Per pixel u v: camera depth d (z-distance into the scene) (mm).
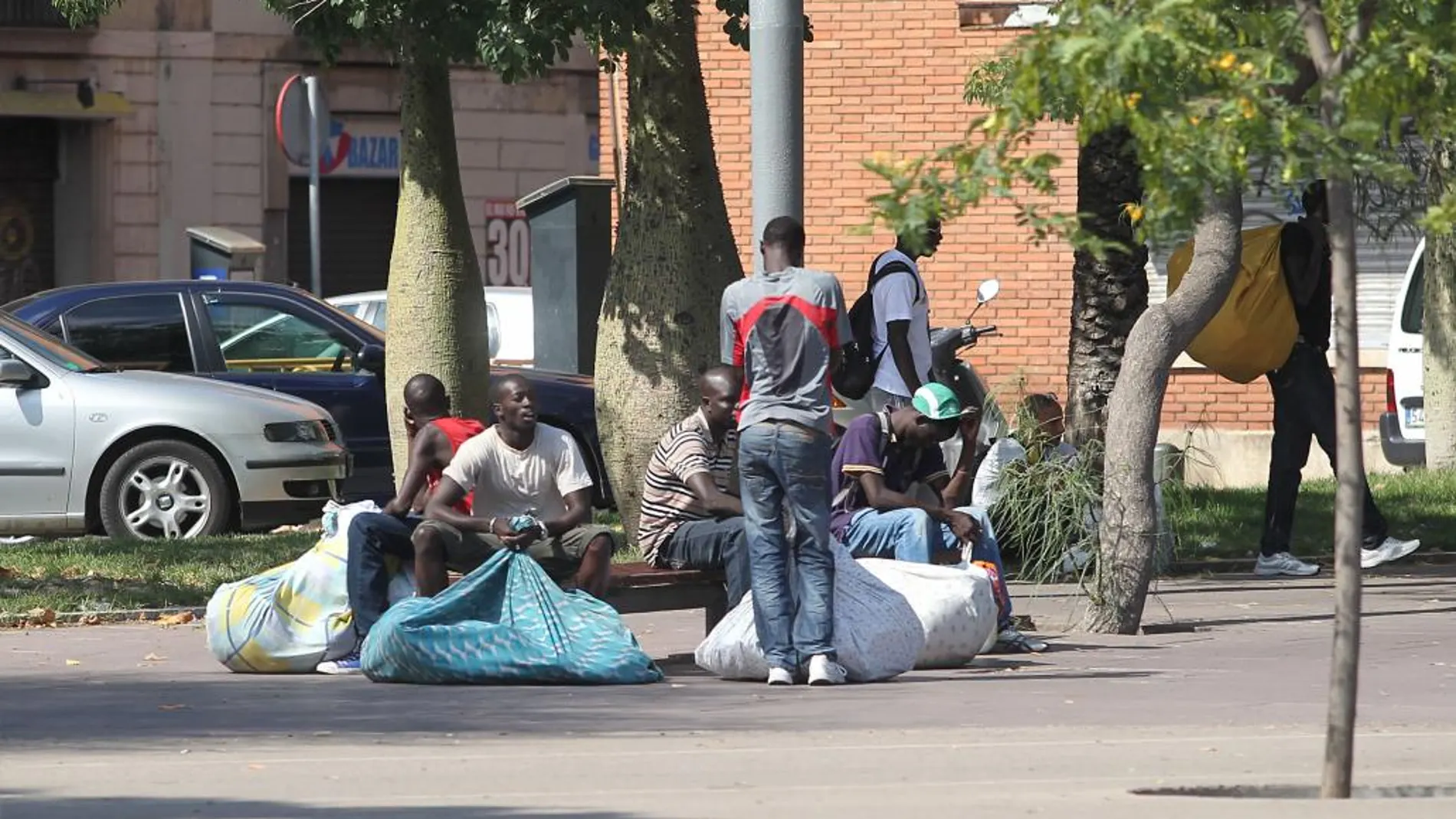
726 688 31375
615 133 76938
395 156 108375
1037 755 24500
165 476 52531
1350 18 21312
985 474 40438
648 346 45594
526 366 63375
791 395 31297
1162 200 20875
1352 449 20797
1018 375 45812
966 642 33031
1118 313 47844
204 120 104000
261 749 25578
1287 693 30203
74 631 39406
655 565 34188
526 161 109938
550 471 33000
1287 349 45000
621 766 23922
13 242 102312
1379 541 46906
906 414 34969
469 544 32562
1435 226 21172
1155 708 28766
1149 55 19953
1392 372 64250
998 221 73125
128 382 52719
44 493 52094
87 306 57094
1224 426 74500
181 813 20984
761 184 36750
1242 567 46781
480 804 21297
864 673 31797
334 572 33469
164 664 34688
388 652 31688
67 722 28109
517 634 31719
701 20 73750
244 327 57781
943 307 73750
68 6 55000
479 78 108562
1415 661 33531
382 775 23406
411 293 47250
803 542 31516
